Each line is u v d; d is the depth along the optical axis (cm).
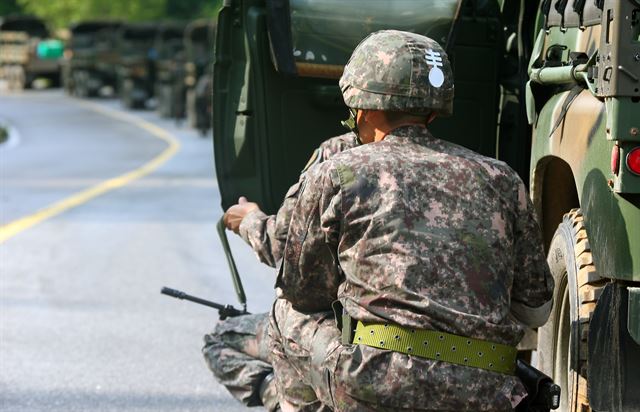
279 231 520
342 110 691
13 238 1633
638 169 498
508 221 477
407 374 454
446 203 470
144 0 9362
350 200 473
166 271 1355
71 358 951
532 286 493
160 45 5516
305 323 521
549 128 612
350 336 473
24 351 973
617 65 493
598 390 529
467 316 457
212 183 2512
